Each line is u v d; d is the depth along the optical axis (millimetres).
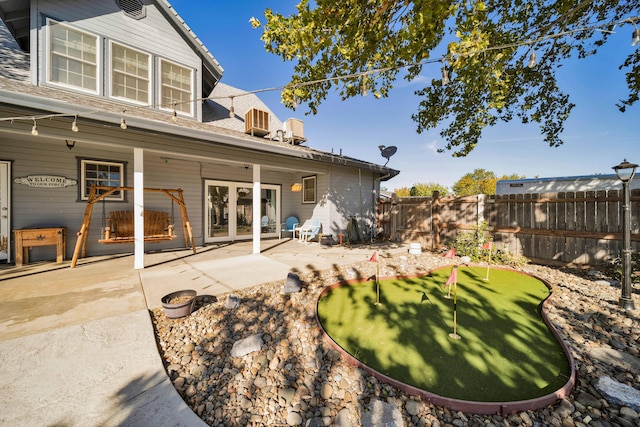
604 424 1629
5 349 2242
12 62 5672
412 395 1873
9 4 5250
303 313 3189
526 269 5430
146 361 2150
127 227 6539
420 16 2549
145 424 1558
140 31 6320
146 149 4984
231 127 8188
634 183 9359
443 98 5691
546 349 2475
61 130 4129
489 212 6746
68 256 5875
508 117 5805
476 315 3232
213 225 8281
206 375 2080
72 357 2164
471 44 2516
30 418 1562
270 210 9734
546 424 1640
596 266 5066
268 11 3408
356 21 3016
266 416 1710
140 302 3318
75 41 5551
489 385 1974
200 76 7395
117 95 6023
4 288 3797
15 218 5348
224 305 3346
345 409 1749
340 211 8953
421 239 8438
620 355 2324
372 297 3828
